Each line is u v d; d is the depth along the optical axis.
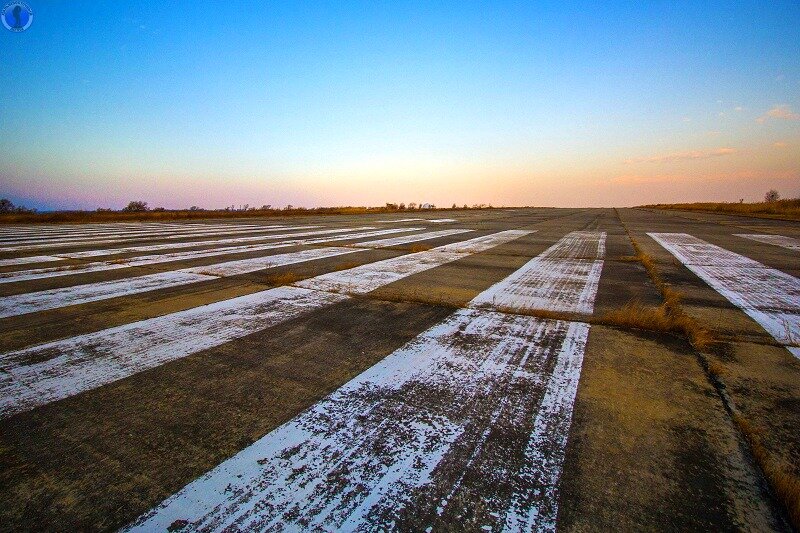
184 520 2.76
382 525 2.73
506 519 2.79
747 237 20.83
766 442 3.68
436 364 5.17
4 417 4.06
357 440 3.70
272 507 2.89
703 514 2.84
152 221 38.28
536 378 4.84
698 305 7.63
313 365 5.13
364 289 8.67
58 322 6.56
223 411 4.19
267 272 10.47
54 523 2.73
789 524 2.77
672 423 3.98
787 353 5.53
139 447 3.58
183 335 6.03
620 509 2.87
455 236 21.45
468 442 3.67
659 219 41.97
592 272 10.77
